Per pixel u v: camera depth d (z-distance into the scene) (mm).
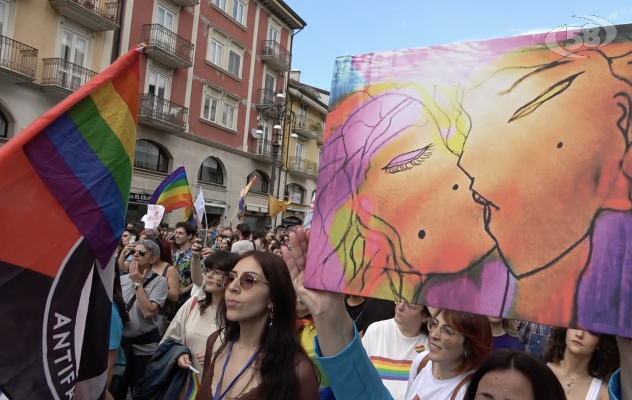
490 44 1152
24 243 1648
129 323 3498
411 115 1226
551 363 2438
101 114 1921
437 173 1156
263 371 1879
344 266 1251
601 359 2207
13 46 13133
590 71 1019
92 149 1875
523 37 1109
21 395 1569
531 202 1027
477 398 1437
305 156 29766
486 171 1093
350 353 1332
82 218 1815
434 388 2098
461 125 1147
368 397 1343
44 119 1743
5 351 1560
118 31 16266
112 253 1919
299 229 1457
